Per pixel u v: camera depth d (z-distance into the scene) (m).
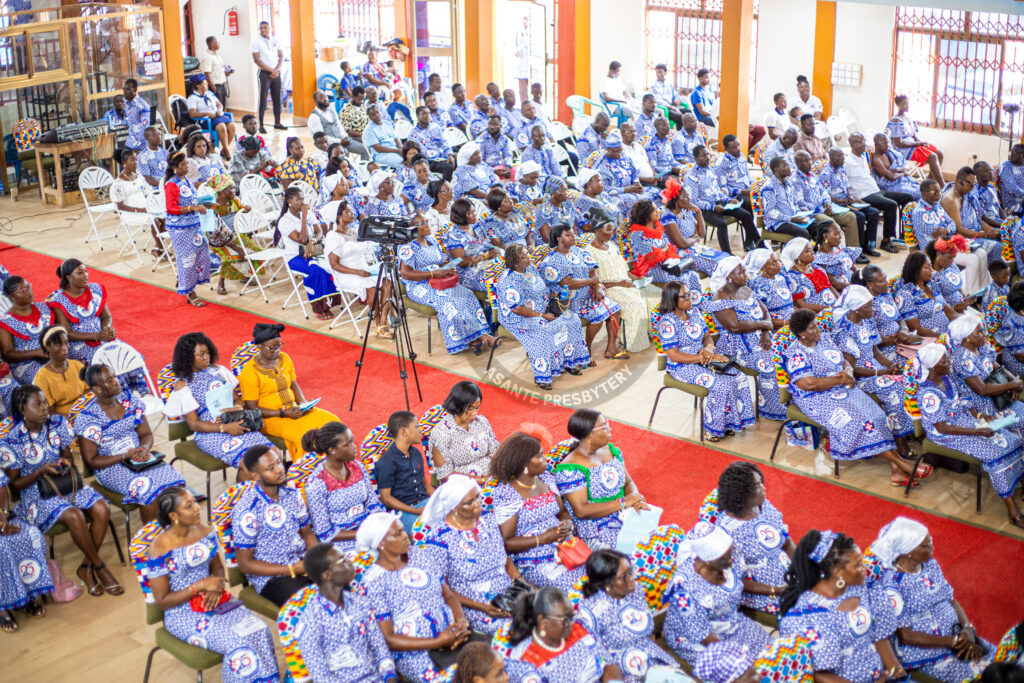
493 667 4.34
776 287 8.86
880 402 7.88
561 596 4.53
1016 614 5.95
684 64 18.38
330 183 11.54
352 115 15.67
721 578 5.02
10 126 15.02
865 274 8.30
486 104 15.57
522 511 5.66
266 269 12.17
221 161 13.23
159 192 12.08
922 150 14.80
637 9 18.42
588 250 9.56
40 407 6.30
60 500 6.22
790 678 4.62
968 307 10.34
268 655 5.12
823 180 12.60
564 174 13.51
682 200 10.67
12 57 14.73
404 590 4.99
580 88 19.42
